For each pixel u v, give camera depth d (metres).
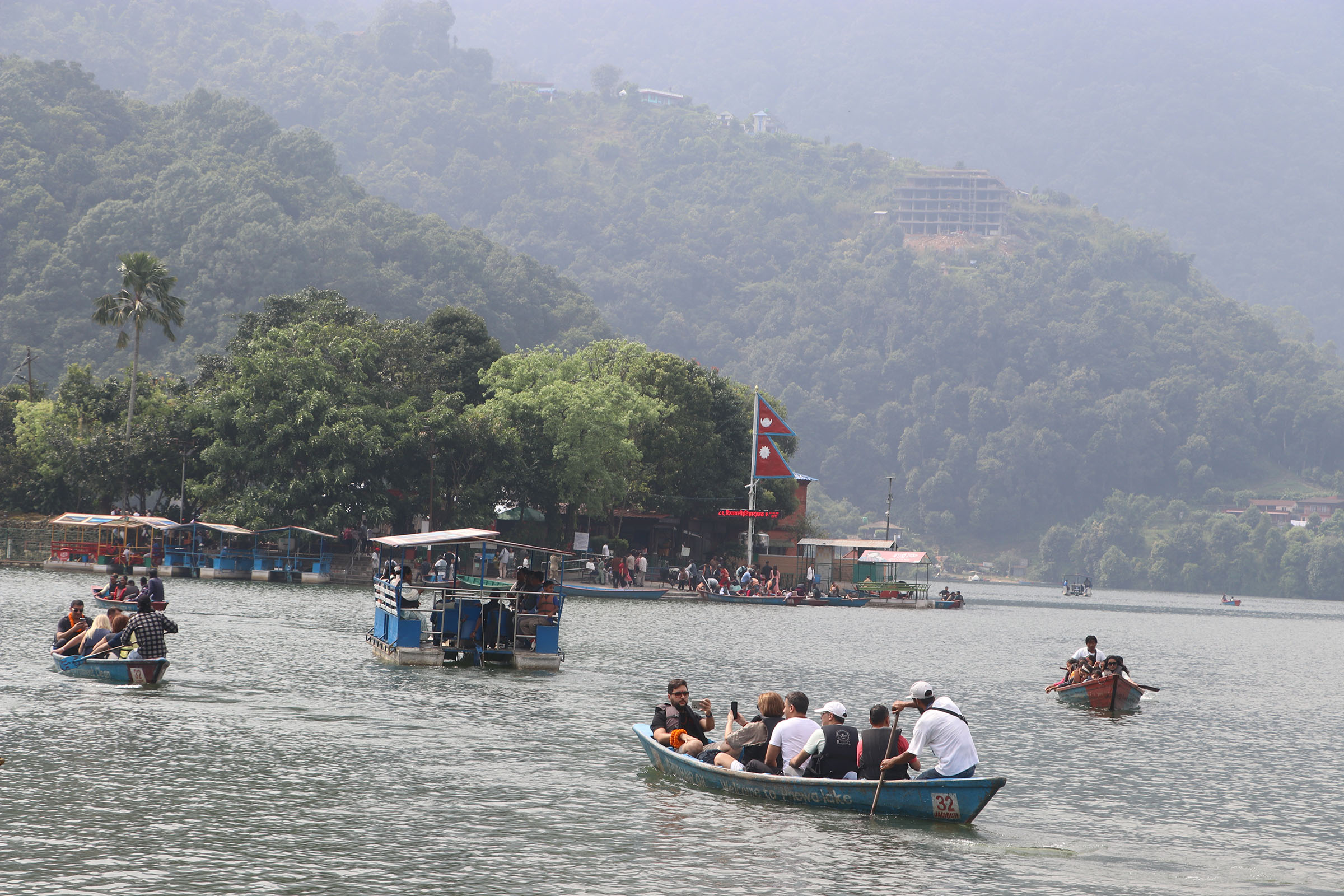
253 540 88.69
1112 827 23.44
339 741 27.70
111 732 27.42
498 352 117.62
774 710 25.11
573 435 103.00
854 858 19.75
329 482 89.94
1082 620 126.12
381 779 24.09
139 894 16.30
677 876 18.22
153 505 118.81
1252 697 51.06
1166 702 47.38
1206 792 27.66
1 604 57.12
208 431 94.12
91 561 89.19
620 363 119.00
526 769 25.64
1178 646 87.25
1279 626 142.75
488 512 97.81
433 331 116.19
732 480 125.38
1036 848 21.23
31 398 115.50
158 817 20.39
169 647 43.22
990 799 21.66
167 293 99.19
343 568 95.56
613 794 23.67
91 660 35.34
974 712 40.09
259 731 28.52
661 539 128.62
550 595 43.88
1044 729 37.12
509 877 17.83
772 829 21.39
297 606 64.94
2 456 102.94
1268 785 28.97
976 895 18.09
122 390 103.81
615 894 17.22
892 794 22.52
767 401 116.44
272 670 39.00
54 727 27.73
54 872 17.11
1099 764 30.97
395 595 42.75
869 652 60.25
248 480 94.81
